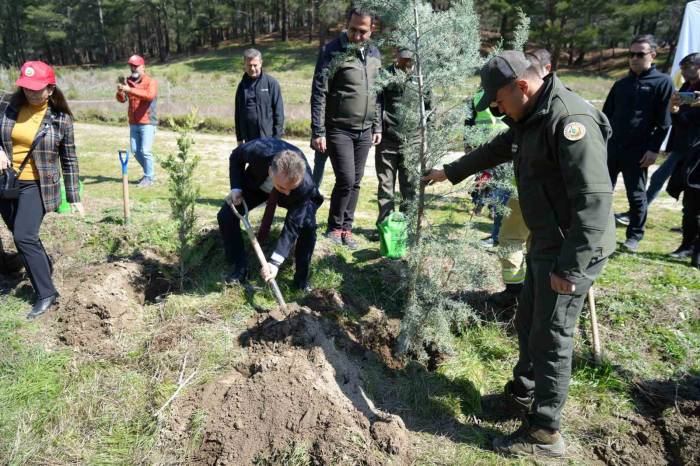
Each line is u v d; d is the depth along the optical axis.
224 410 3.29
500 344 4.27
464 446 3.28
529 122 2.73
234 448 3.12
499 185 3.54
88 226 5.54
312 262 5.01
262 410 3.23
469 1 3.39
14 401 3.45
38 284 4.20
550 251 2.88
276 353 3.66
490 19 39.53
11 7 57.50
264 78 6.59
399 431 3.16
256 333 3.92
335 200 5.39
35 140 4.03
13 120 4.02
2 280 4.94
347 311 4.46
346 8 37.25
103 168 10.26
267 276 3.94
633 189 5.81
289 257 5.05
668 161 6.63
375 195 8.66
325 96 5.04
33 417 3.36
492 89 2.75
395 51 5.13
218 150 12.94
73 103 19.92
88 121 17.92
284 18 51.28
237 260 4.61
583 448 3.34
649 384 3.85
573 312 2.87
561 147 2.58
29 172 4.09
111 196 7.61
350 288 4.84
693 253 5.40
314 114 5.06
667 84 5.45
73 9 59.12
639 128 5.61
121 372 3.73
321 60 4.96
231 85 32.59
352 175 5.26
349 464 2.96
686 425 3.35
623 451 3.29
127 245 5.29
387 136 5.34
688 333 4.27
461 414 3.59
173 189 4.59
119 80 8.08
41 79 3.92
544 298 2.90
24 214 4.09
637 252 5.92
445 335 3.80
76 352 3.88
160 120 17.39
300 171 3.55
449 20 3.39
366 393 3.58
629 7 32.78
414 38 3.47
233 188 4.18
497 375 3.98
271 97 6.64
